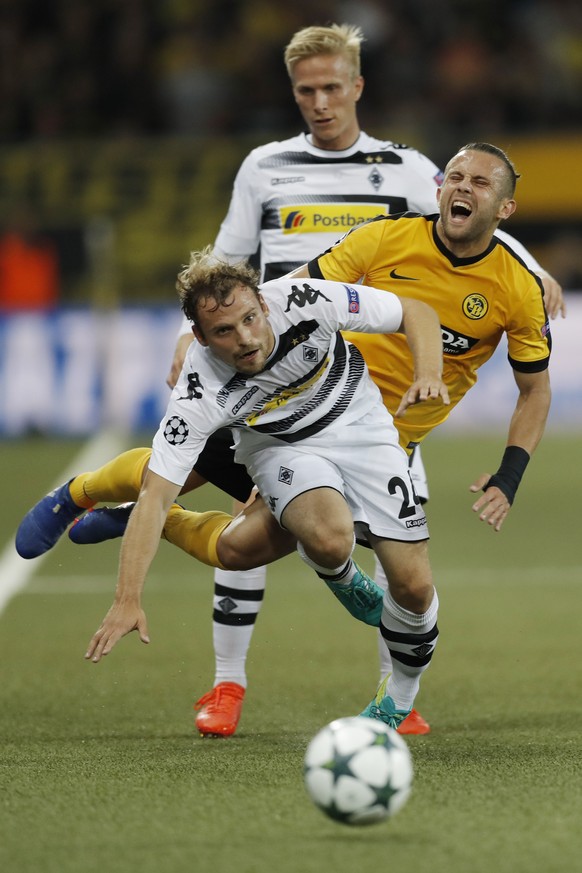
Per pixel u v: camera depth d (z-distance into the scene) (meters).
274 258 20.06
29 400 50.94
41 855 11.33
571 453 47.56
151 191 53.00
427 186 20.03
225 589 17.78
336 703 19.00
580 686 19.67
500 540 33.19
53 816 12.58
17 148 53.34
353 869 10.80
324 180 19.89
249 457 16.14
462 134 53.12
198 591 28.27
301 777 14.16
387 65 58.91
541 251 53.47
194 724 17.78
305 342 15.11
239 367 14.62
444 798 13.09
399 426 17.56
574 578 28.73
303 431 15.79
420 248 16.66
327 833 11.88
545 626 24.25
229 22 60.84
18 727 17.47
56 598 27.52
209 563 16.44
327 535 15.09
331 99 19.58
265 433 15.73
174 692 19.83
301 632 24.23
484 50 59.62
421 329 15.38
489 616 25.20
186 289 14.38
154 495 14.73
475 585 28.17
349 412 16.00
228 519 16.47
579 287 52.66
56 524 17.70
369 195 19.86
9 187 53.19
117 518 17.06
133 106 58.84
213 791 13.52
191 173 52.97
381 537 15.65
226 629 17.78
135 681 20.55
